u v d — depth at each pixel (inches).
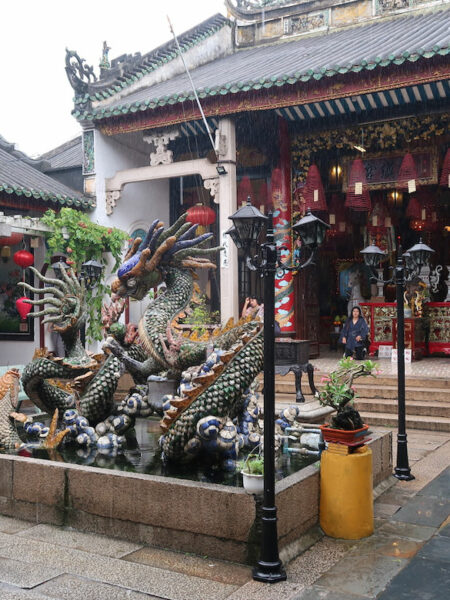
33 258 545.6
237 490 187.8
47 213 527.8
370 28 663.1
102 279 577.0
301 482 200.1
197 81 600.1
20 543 200.4
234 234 211.2
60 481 217.3
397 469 281.4
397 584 170.9
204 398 227.6
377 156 593.6
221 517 187.5
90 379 284.5
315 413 363.9
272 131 607.5
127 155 642.2
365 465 208.2
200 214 578.2
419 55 458.0
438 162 568.7
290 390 472.7
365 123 577.0
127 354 281.4
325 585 170.4
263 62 620.1
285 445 263.3
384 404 429.4
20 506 225.3
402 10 668.1
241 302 664.4
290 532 192.1
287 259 603.2
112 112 576.4
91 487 210.8
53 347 588.1
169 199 703.1
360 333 574.2
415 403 426.0
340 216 641.0
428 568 181.3
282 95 521.7
